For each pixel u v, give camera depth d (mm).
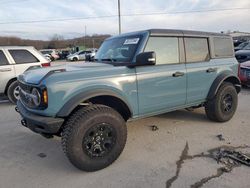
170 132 4754
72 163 3314
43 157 3914
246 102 7020
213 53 4984
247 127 4945
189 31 4652
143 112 4004
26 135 4844
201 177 3186
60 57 42531
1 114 6441
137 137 4547
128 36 4328
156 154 3865
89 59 4977
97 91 3383
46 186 3127
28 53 7855
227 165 3449
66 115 3184
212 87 4914
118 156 3602
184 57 4492
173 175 3256
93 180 3221
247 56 10977
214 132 4707
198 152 3893
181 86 4402
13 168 3590
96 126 3338
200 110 6117
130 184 3096
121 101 3701
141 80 3854
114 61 4145
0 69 7320
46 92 3150
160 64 4148
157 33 4137
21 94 3836
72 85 3268
